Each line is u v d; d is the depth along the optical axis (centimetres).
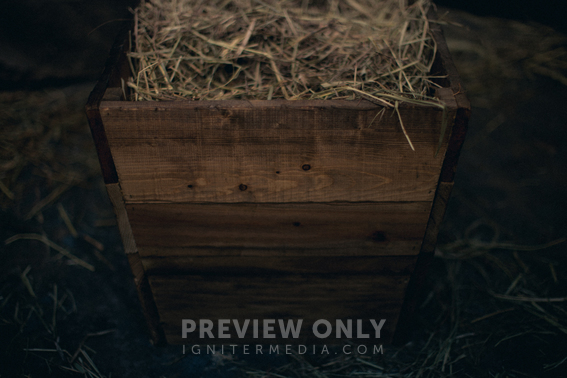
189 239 104
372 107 83
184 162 90
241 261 109
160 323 127
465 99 84
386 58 107
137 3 123
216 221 100
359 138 87
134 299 149
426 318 144
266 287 115
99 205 181
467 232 174
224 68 111
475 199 188
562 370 128
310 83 104
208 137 86
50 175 191
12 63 207
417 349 134
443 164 91
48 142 204
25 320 140
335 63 109
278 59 108
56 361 129
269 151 88
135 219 99
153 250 106
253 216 99
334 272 111
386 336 131
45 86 221
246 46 112
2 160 192
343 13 134
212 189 94
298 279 113
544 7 274
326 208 98
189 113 83
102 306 146
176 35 111
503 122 223
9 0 206
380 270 111
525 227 176
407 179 93
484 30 274
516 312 146
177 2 122
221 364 130
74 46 224
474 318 144
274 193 95
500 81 245
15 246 163
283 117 84
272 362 131
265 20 118
